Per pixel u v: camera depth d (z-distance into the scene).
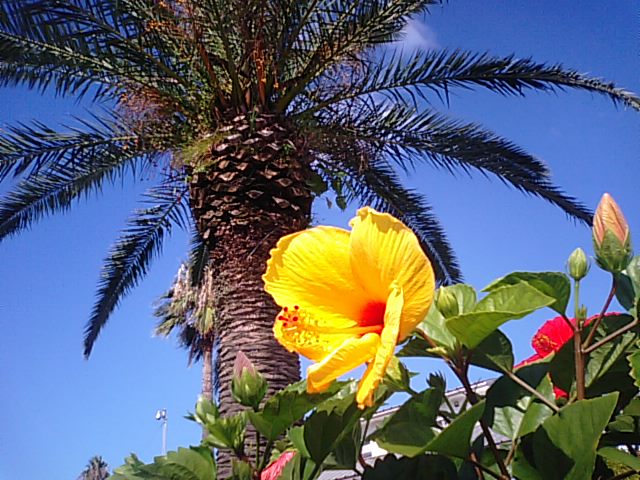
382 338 0.90
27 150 6.41
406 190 7.31
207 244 5.96
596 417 0.93
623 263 1.09
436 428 1.06
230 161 5.81
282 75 6.26
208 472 1.06
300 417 1.07
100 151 6.54
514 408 1.14
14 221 6.77
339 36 5.96
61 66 6.04
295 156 5.97
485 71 6.33
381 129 6.55
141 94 6.19
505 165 6.54
